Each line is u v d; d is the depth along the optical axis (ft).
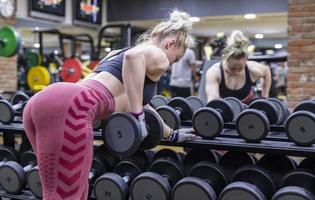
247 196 6.33
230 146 6.66
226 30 33.76
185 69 19.86
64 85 5.44
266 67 9.99
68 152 5.29
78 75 20.97
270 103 7.40
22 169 8.36
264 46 40.27
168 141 6.77
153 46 5.91
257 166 6.88
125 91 5.88
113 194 7.30
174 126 7.23
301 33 15.31
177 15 6.28
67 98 5.30
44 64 23.67
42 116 5.31
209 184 6.89
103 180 7.35
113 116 5.83
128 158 7.84
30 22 26.02
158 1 26.09
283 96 25.39
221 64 9.52
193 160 7.61
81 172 5.43
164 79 25.57
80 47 35.29
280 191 6.22
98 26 26.66
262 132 6.54
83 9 25.35
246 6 24.04
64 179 5.38
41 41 23.30
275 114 7.36
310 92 15.25
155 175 7.05
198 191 6.67
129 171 7.71
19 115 8.86
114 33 30.78
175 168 7.23
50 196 5.47
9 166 8.29
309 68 15.23
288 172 6.70
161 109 7.30
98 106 5.57
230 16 25.02
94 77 5.87
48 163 5.37
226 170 7.36
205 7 24.97
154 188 6.98
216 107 7.61
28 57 22.91
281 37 38.93
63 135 5.26
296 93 15.46
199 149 7.56
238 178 6.88
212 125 6.88
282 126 7.30
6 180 8.37
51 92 5.37
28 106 5.55
